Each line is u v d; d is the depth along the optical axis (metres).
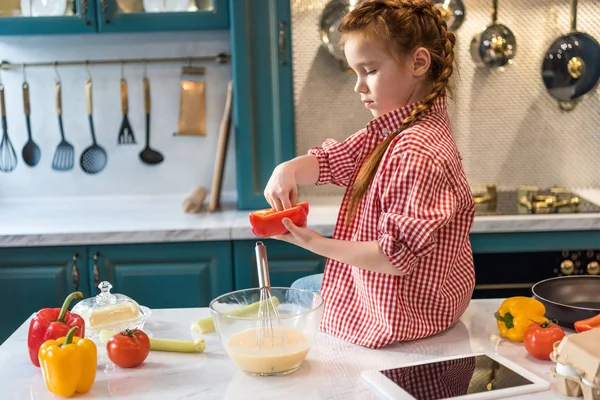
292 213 1.28
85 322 1.45
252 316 1.35
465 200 1.34
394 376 1.19
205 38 3.11
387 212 1.28
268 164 2.80
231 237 2.56
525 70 3.02
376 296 1.34
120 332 1.31
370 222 1.33
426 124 1.32
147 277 2.60
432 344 1.36
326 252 1.27
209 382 1.22
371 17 1.30
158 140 3.18
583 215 2.54
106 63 3.10
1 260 2.59
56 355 1.15
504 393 1.11
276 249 2.59
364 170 1.35
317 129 3.04
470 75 3.02
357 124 3.04
